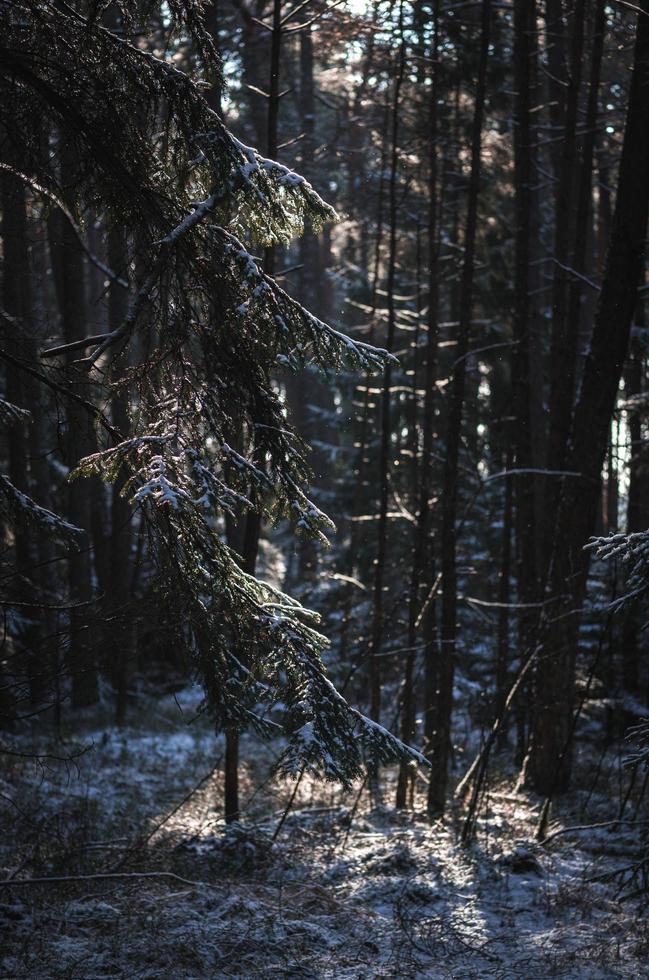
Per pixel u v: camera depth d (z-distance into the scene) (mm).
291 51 24453
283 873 7957
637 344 12117
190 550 5660
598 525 20969
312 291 28891
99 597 5953
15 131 5871
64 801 10203
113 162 5715
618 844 9039
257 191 5488
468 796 11180
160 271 5684
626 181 10398
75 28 5531
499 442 18500
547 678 11227
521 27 12367
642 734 6602
